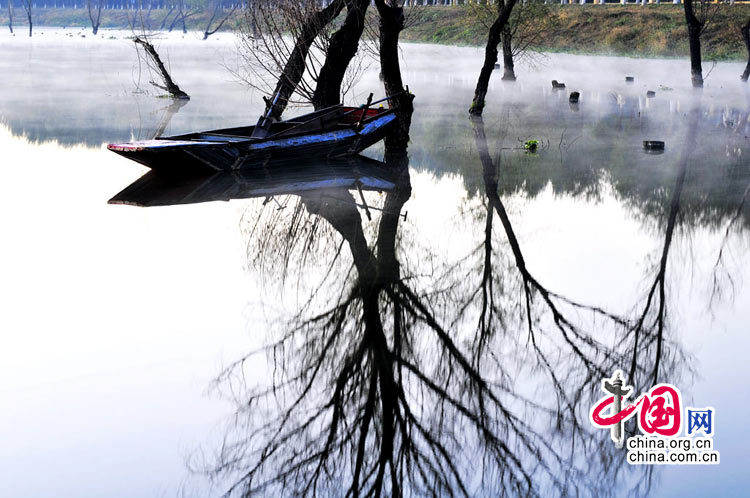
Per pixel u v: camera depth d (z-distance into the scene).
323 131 17.56
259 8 19.69
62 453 6.56
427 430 6.96
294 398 7.48
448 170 17.28
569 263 11.17
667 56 52.06
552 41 58.53
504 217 13.52
